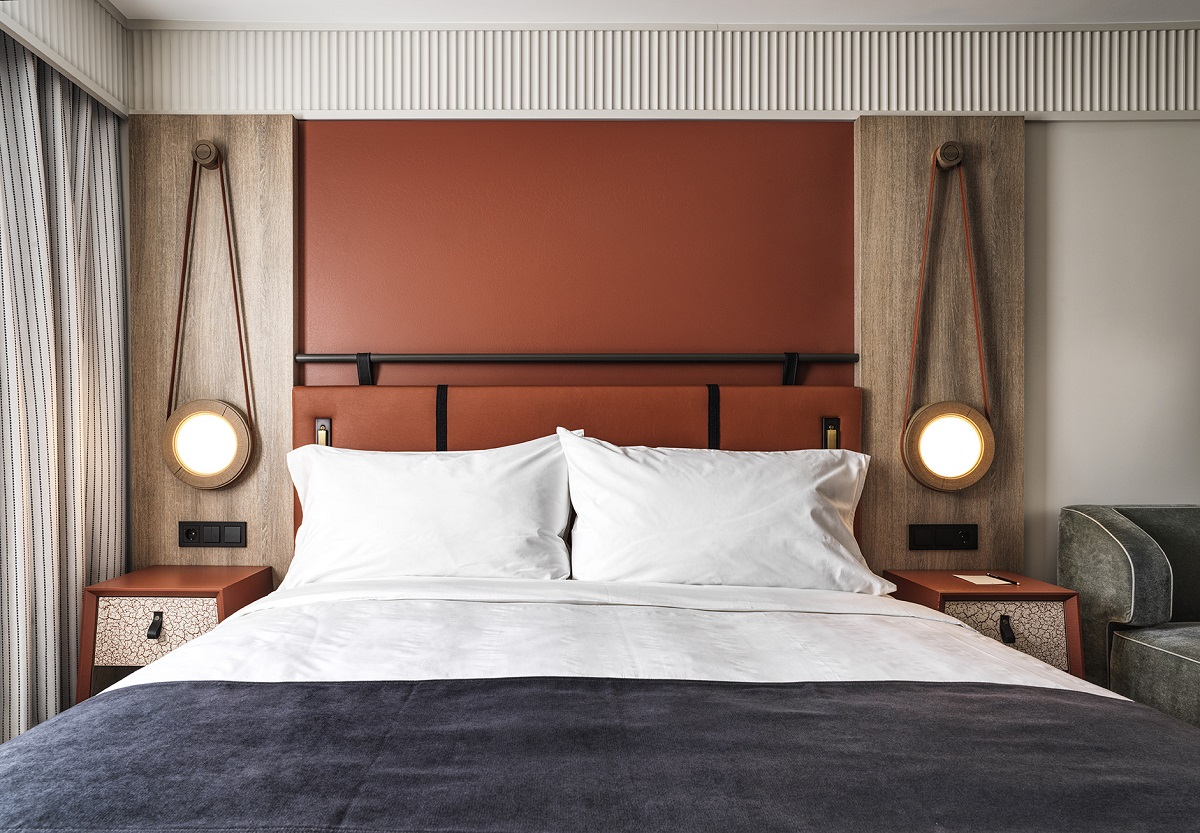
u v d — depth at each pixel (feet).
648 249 8.96
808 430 8.66
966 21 8.96
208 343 8.69
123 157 8.77
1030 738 3.72
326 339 8.87
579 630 5.51
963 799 3.11
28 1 7.00
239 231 8.66
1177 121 9.07
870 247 8.87
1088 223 9.00
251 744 3.57
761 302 9.02
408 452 7.96
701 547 6.97
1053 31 9.03
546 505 7.50
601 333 8.95
